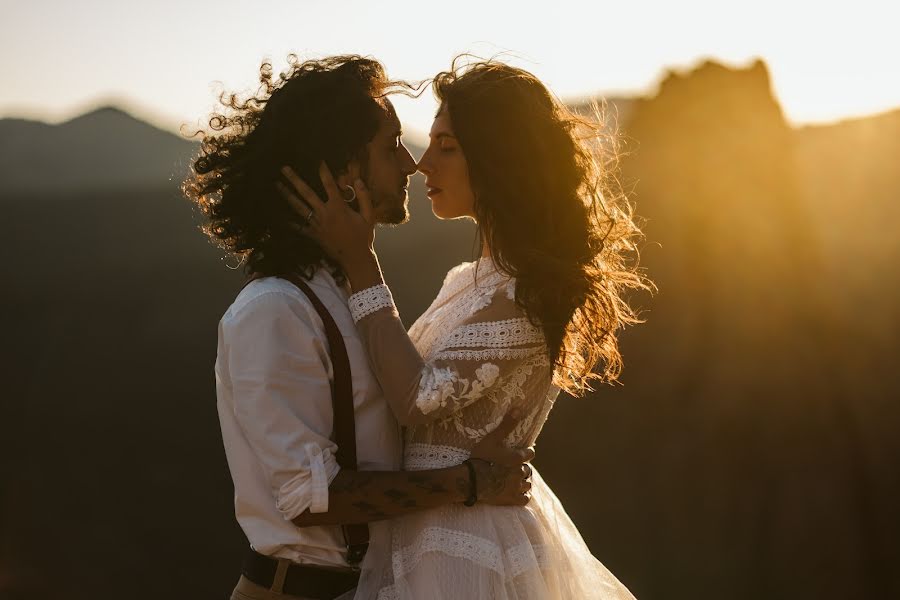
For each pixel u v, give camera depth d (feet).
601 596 10.78
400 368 9.57
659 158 114.21
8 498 123.65
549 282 10.03
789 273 108.47
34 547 118.93
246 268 10.31
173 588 114.21
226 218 10.29
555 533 10.65
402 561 9.70
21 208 185.06
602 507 101.40
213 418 137.59
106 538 120.37
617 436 105.81
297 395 9.32
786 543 95.45
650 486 101.71
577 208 10.57
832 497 95.66
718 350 107.14
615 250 11.19
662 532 97.91
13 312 154.92
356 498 9.22
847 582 92.17
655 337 110.22
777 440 99.81
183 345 148.97
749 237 109.81
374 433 9.80
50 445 133.80
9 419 138.00
